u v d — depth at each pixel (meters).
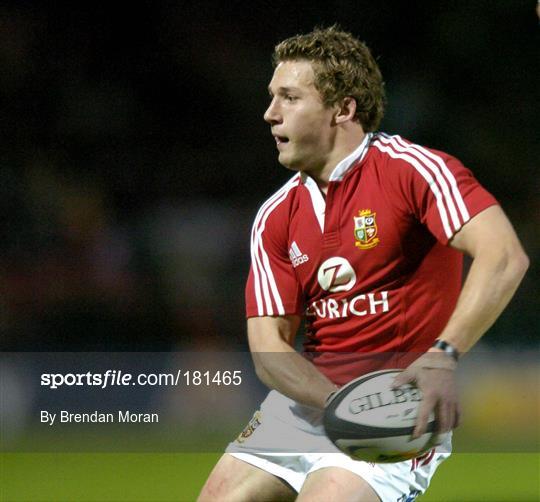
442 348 8.05
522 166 35.00
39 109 35.41
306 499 9.05
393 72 36.41
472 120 35.66
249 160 35.59
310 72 9.34
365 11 36.69
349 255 9.37
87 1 36.38
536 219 33.19
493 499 14.70
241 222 33.81
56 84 35.81
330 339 9.86
